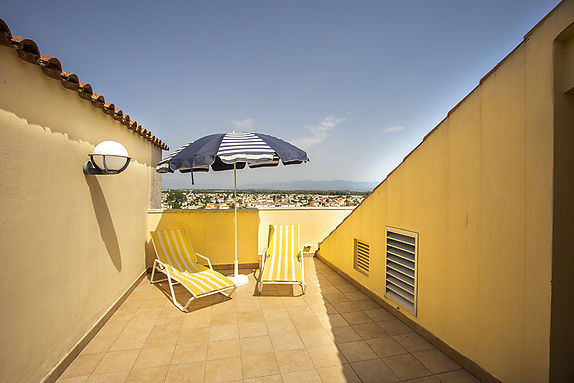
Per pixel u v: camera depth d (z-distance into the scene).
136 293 4.55
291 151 4.30
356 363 2.66
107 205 3.63
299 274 4.66
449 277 2.73
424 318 3.12
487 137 2.28
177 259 5.03
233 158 3.82
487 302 2.28
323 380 2.41
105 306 3.53
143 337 3.16
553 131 1.74
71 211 2.74
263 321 3.57
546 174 1.79
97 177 3.35
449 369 2.55
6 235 1.89
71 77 2.54
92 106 3.20
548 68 1.77
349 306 4.04
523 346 1.96
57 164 2.51
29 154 2.13
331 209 7.00
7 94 1.92
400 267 3.64
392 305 3.77
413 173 3.30
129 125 4.30
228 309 3.94
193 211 5.95
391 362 2.67
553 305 1.76
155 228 5.77
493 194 2.22
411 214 3.34
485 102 2.30
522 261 1.97
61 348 2.52
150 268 5.71
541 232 1.83
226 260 6.11
